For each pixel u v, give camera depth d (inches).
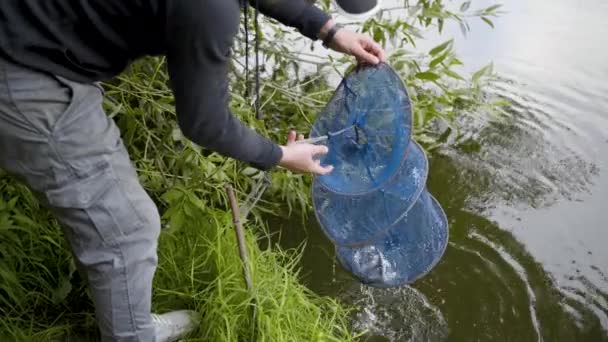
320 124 80.6
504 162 130.0
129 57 60.6
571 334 94.3
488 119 141.4
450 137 136.6
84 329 83.6
